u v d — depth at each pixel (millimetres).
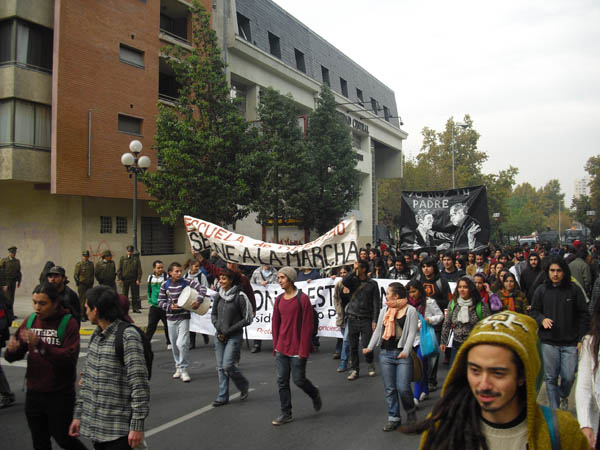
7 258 14930
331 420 6035
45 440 4184
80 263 14031
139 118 21359
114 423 3568
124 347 3604
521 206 93562
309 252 9500
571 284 5516
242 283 7969
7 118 17844
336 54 41344
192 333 10688
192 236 10414
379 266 11852
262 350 10422
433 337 6418
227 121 18094
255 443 5309
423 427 1954
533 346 1744
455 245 15797
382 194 57438
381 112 48750
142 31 21484
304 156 22891
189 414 6273
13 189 21203
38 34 18609
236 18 28438
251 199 18984
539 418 1761
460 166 56469
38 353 4047
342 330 9195
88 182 19188
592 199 62812
